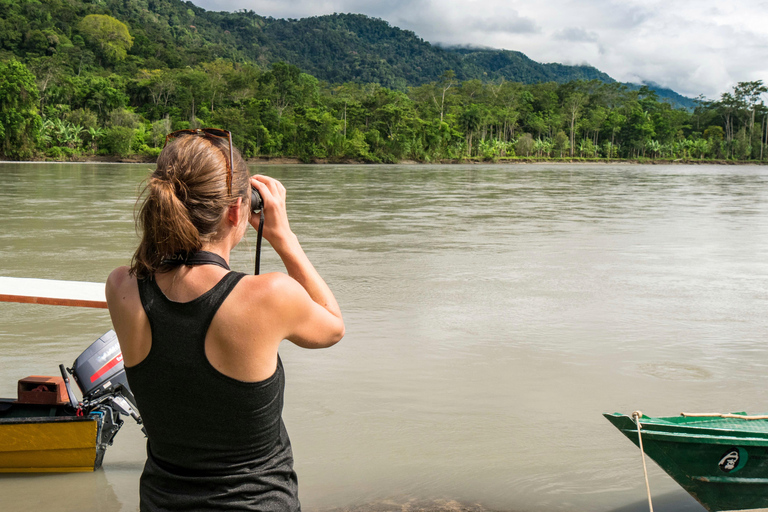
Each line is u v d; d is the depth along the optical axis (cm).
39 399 340
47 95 9950
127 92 11356
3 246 1135
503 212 1983
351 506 318
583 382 494
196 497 118
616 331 632
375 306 725
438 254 1109
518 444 389
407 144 11219
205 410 116
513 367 525
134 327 119
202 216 119
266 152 10569
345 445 384
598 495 334
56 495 311
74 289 227
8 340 570
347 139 11112
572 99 15500
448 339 597
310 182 3988
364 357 544
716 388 486
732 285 867
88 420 324
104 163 8319
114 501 307
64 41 15750
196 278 118
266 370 118
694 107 17762
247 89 12169
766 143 16450
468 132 12912
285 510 124
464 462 364
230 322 115
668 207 2273
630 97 17050
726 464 274
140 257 120
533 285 853
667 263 1048
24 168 5684
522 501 325
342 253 1109
